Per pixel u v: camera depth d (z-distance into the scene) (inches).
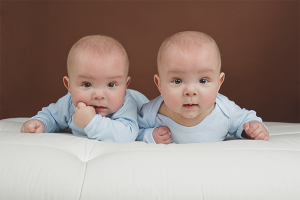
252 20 141.0
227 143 46.5
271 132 62.8
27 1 145.6
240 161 40.6
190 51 47.0
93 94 53.1
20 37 146.4
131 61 144.9
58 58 145.4
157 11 143.9
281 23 140.3
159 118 57.9
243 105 142.7
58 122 64.2
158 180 38.3
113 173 39.2
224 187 37.7
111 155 42.8
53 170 40.1
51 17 145.2
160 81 50.6
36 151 43.3
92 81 52.7
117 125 54.1
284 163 40.5
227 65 141.9
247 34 141.6
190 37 48.8
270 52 141.2
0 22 146.3
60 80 145.5
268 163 40.4
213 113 54.8
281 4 139.9
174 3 143.6
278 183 38.2
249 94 142.3
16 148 44.2
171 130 57.4
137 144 47.4
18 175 39.8
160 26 144.3
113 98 53.9
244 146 45.3
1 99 146.9
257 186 37.9
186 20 143.5
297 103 141.6
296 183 38.3
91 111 52.8
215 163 40.3
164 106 57.2
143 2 144.4
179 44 47.8
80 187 38.3
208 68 47.3
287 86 141.6
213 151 43.0
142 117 60.3
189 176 38.6
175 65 47.2
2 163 41.4
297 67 140.7
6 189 38.8
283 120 142.4
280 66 141.3
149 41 144.6
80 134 61.9
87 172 39.9
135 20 144.5
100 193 37.6
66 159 42.1
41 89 146.4
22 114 147.3
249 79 141.9
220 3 141.9
